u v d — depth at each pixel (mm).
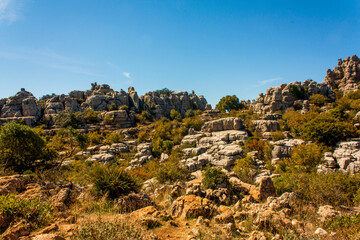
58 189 10211
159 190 13109
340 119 47812
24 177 11617
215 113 86188
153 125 72625
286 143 36062
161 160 42938
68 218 6945
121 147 50375
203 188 11797
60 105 72625
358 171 20547
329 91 77500
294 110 69500
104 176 10914
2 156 24781
